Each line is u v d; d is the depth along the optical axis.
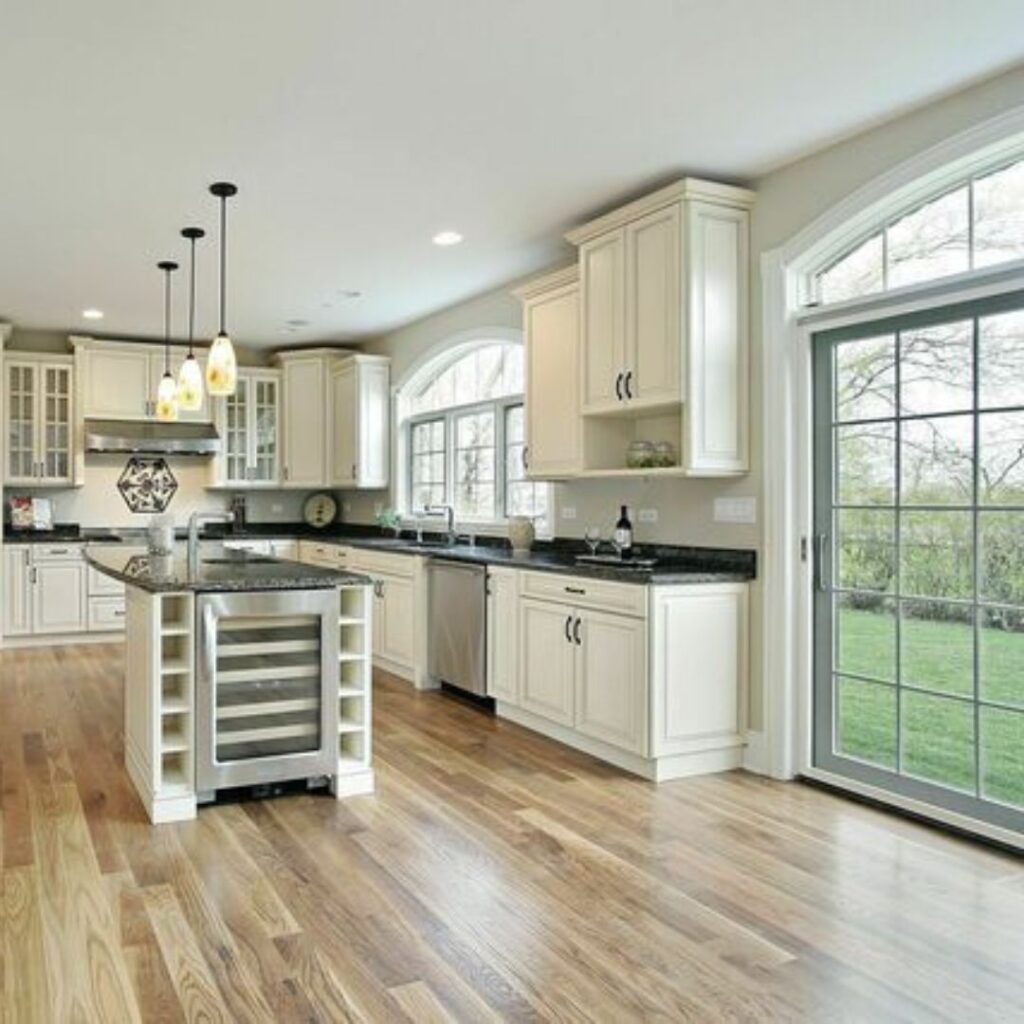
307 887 2.78
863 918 2.58
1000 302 3.13
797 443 3.82
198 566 4.08
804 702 3.83
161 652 3.45
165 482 8.05
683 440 3.91
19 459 7.13
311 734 3.66
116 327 7.25
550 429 4.88
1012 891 2.76
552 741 4.48
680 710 3.85
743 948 2.41
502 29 2.69
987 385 3.18
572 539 5.29
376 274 5.54
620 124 3.37
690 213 3.84
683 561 4.37
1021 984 2.23
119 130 3.40
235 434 7.99
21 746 4.34
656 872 2.90
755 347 3.96
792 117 3.32
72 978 2.24
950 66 2.94
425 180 3.94
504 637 4.84
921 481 3.40
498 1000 2.16
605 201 4.23
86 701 5.26
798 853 3.06
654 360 4.01
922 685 3.40
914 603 3.43
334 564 7.17
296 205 4.25
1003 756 3.13
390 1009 2.12
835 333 3.72
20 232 4.65
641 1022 2.07
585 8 2.57
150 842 3.15
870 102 3.20
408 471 7.50
